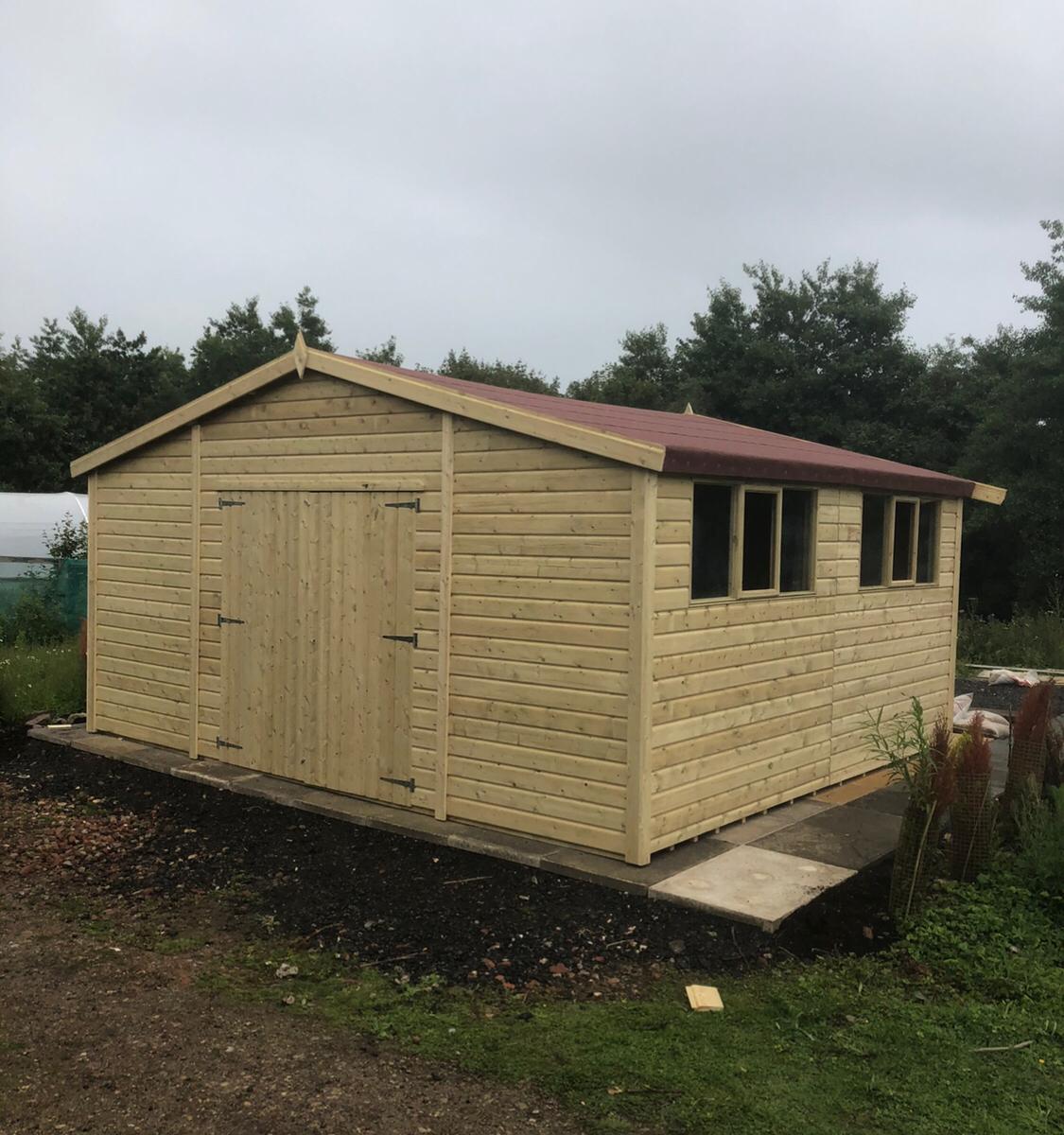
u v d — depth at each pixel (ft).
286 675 26.37
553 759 20.93
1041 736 22.34
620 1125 11.60
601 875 19.25
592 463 20.11
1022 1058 13.30
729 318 100.63
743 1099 12.09
